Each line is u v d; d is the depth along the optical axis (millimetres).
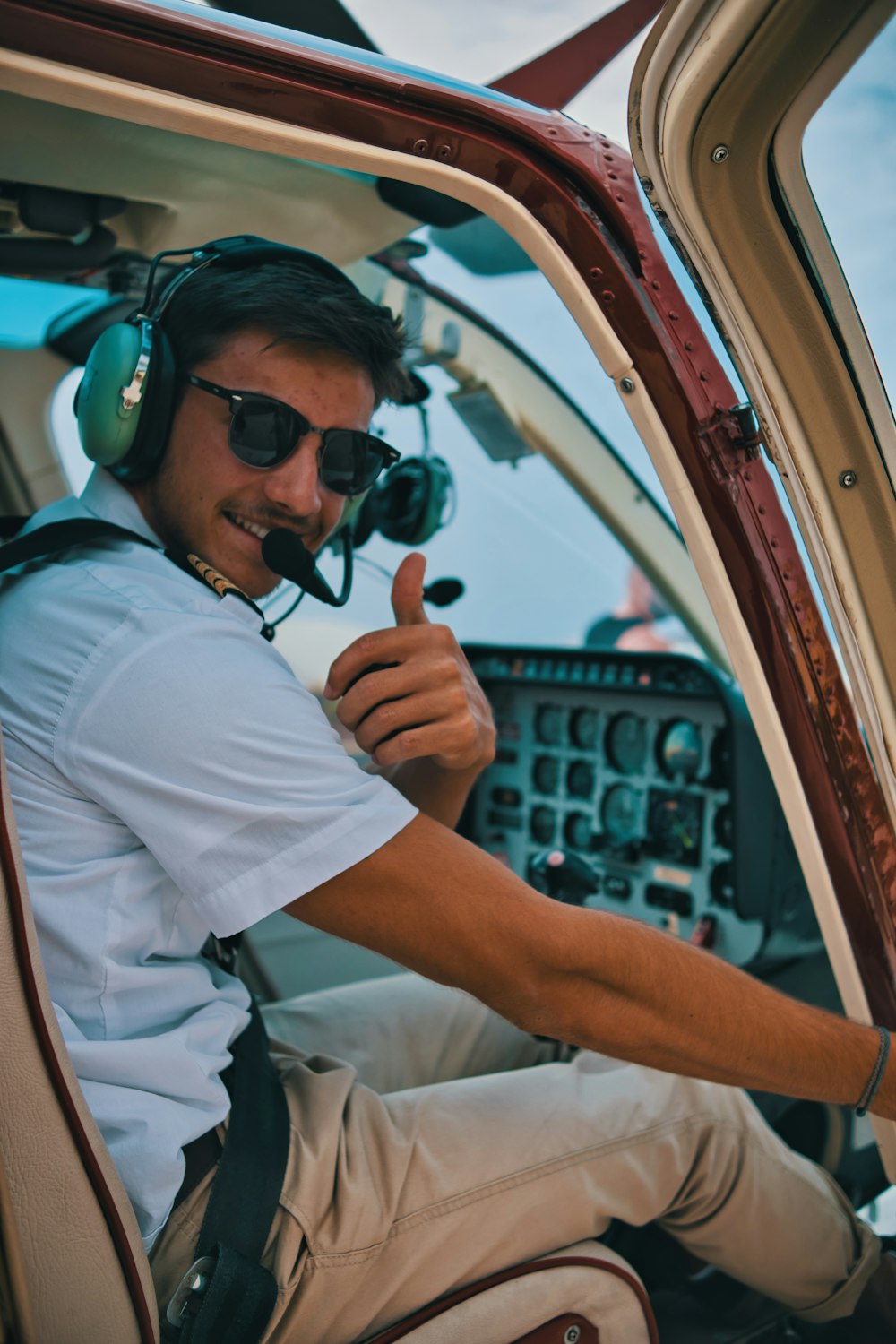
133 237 1402
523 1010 887
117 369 956
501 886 869
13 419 1967
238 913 833
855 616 1041
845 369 960
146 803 850
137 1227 793
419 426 1495
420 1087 1239
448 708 963
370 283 1709
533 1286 1008
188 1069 904
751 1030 961
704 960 971
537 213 938
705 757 2004
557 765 2277
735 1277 1243
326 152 847
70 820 892
